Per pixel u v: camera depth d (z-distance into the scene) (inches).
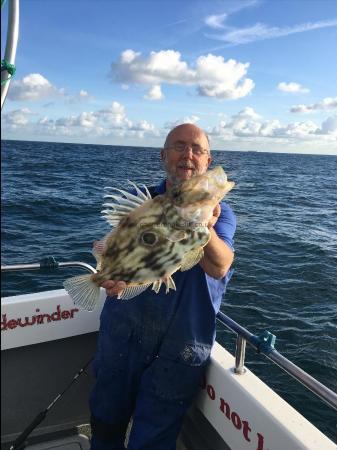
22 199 815.7
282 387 232.5
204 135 101.7
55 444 127.0
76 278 85.8
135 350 104.4
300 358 268.4
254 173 2177.7
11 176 1277.1
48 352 132.3
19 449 118.0
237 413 97.3
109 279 83.3
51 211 720.3
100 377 108.0
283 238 613.0
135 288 83.2
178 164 100.1
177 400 103.0
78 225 618.8
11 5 70.5
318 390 78.5
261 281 408.2
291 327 310.0
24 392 130.8
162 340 102.3
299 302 358.6
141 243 80.2
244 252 521.3
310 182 1895.9
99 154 3329.2
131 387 107.8
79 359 136.6
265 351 91.4
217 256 87.2
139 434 101.4
